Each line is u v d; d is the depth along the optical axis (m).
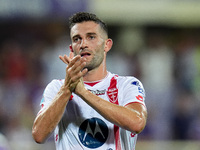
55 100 10.78
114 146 11.33
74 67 10.63
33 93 32.94
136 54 38.72
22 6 36.09
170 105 32.47
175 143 26.89
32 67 36.12
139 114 10.88
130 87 11.84
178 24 44.75
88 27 11.66
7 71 35.88
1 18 36.12
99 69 12.07
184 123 31.64
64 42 39.44
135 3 43.19
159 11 43.47
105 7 42.44
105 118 10.67
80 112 11.52
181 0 43.69
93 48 11.63
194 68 37.22
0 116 31.00
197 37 43.91
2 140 21.34
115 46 42.19
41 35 40.09
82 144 11.32
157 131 30.81
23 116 31.45
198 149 26.73
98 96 11.50
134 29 43.19
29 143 25.86
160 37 43.06
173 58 38.00
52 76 34.69
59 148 11.57
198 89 35.53
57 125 11.80
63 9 36.25
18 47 39.12
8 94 32.00
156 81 36.00
